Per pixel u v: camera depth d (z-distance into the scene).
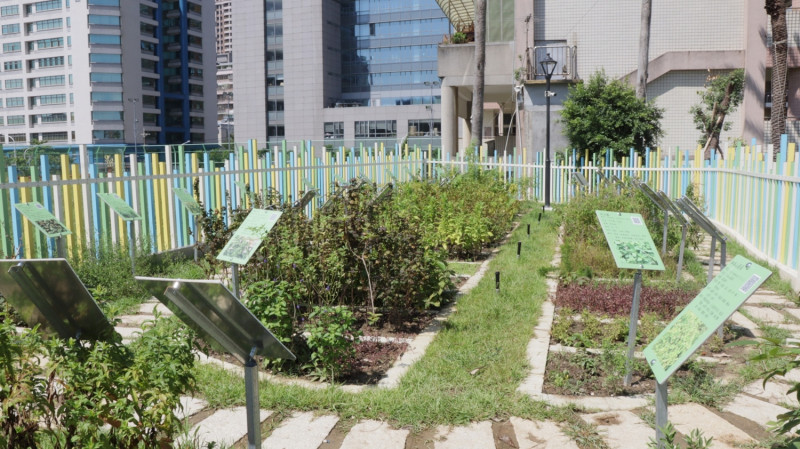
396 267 6.94
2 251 7.99
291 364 5.50
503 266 9.88
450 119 26.84
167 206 10.34
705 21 24.75
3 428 2.86
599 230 10.43
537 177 20.83
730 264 3.28
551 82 23.41
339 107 97.38
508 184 17.80
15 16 108.38
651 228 10.58
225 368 5.42
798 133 24.62
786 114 25.17
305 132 95.81
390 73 102.50
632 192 11.59
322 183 14.63
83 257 8.34
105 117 104.75
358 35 102.88
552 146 23.89
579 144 21.61
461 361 5.55
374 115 94.31
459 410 4.52
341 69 102.62
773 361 5.41
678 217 8.43
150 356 3.15
